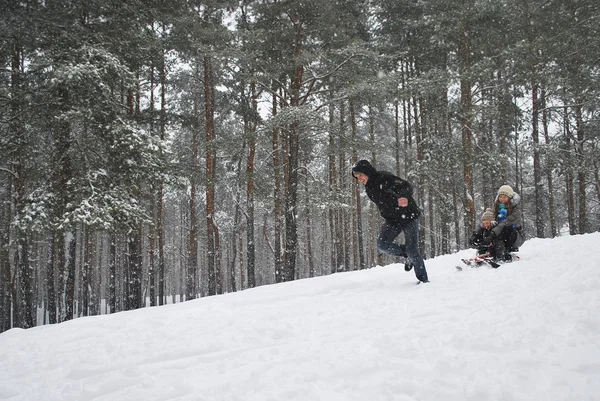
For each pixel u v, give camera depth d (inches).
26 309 517.3
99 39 415.8
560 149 682.2
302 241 1397.6
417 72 715.4
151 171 430.0
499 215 240.1
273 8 524.7
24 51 460.1
